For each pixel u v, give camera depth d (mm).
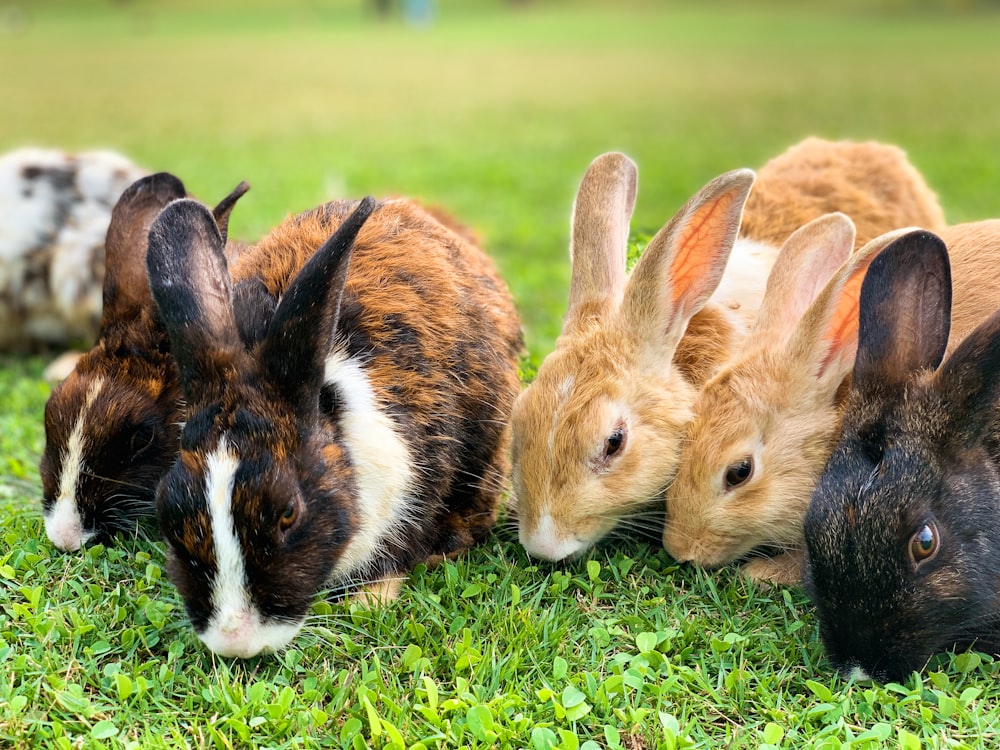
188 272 743
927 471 723
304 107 3412
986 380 722
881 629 716
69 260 1211
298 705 708
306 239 840
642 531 845
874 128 2742
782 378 810
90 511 824
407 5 8477
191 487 706
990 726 702
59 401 838
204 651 741
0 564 801
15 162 1239
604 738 699
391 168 2201
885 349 751
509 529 874
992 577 721
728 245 822
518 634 754
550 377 817
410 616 771
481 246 1038
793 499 807
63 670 726
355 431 759
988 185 1853
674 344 828
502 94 3779
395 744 679
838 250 845
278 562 707
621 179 865
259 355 732
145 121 3012
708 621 780
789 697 726
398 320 806
